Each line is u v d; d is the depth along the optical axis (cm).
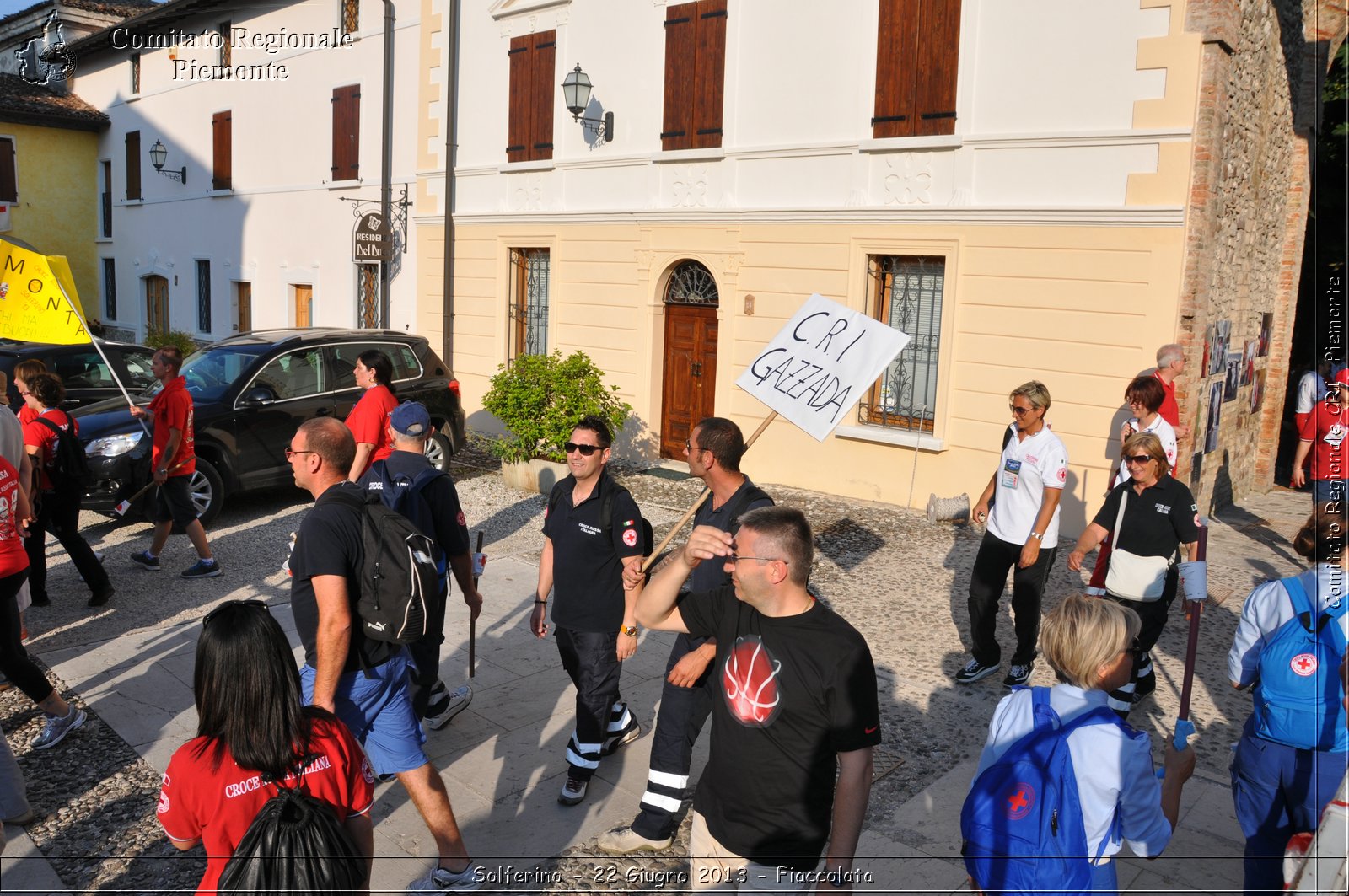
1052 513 531
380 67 1573
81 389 1076
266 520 943
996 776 256
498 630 661
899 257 1020
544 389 1066
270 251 1880
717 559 392
